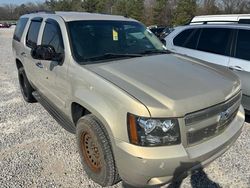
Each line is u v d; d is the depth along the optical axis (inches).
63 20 158.2
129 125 103.1
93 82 121.0
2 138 176.1
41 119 205.5
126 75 121.8
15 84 308.0
